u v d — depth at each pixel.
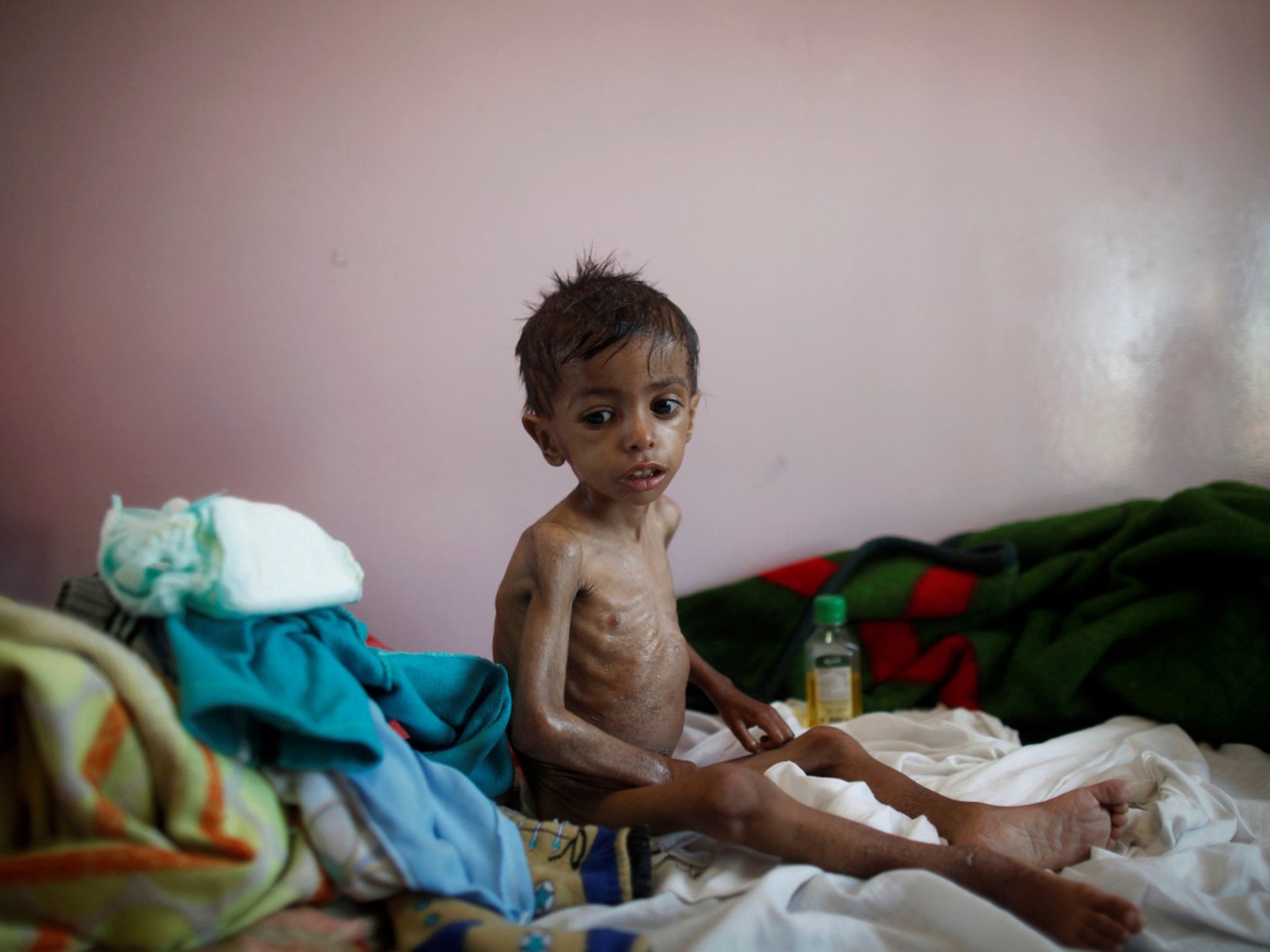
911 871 0.75
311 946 0.67
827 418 1.52
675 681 1.06
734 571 1.51
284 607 0.75
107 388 1.33
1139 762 1.06
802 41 1.48
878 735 1.21
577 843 0.83
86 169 1.31
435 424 1.41
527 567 0.99
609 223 1.44
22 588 1.33
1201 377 1.58
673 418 0.98
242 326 1.35
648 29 1.44
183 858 0.63
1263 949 0.71
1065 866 0.85
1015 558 1.40
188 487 1.35
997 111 1.53
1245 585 1.26
